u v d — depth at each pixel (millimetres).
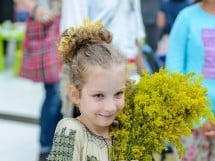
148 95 1408
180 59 2287
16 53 6215
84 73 1348
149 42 4703
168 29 4391
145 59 3295
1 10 6938
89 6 2371
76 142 1362
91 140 1389
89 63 1343
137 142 1413
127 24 2480
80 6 2322
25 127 4281
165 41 4332
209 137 2328
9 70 6629
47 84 3273
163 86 1410
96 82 1331
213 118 1476
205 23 2240
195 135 2322
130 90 1449
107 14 2371
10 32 6496
